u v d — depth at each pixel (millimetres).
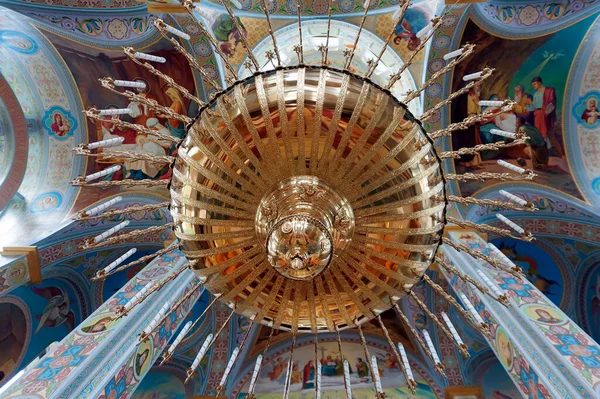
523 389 4938
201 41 7883
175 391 9156
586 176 8133
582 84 8172
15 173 8516
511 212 8602
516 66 8219
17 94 8438
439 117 8641
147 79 8391
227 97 3146
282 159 3096
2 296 6984
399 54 9125
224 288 3422
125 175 8984
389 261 3262
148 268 6883
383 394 3307
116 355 4836
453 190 8711
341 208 3123
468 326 9594
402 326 10188
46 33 7707
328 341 10570
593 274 8727
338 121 2996
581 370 4414
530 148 8602
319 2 8953
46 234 7816
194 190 3178
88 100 8688
